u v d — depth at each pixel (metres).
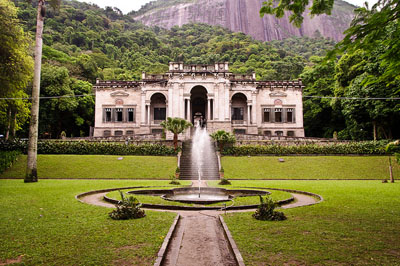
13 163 30.61
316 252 6.25
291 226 8.54
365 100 36.28
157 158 33.66
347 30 6.59
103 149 35.84
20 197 14.10
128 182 23.12
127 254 6.09
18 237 7.26
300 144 39.03
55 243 6.79
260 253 6.20
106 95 50.34
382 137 43.62
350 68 40.69
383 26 6.58
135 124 49.69
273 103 50.94
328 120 56.50
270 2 6.81
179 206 11.86
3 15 27.05
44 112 46.62
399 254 6.16
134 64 102.88
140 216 9.71
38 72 23.73
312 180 26.92
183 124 35.75
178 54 121.38
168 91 46.78
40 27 23.98
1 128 40.06
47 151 35.22
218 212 11.27
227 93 46.81
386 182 23.95
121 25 161.62
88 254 6.07
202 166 31.45
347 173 29.73
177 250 6.82
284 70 85.62
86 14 132.00
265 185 21.41
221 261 6.18
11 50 28.06
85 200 14.12
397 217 9.81
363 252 6.27
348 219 9.50
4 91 28.77
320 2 6.39
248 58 112.25
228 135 37.22
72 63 68.25
